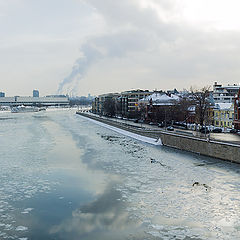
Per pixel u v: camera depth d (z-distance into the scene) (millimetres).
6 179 46031
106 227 29156
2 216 31969
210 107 108812
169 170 51062
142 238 26844
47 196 38188
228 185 41906
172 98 148250
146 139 88750
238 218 30734
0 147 77250
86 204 35312
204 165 54688
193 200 36000
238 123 86688
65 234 27828
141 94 187750
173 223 29766
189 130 98000
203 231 27938
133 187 41562
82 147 77125
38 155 65688
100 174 48875
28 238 27094
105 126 139875
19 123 165250
